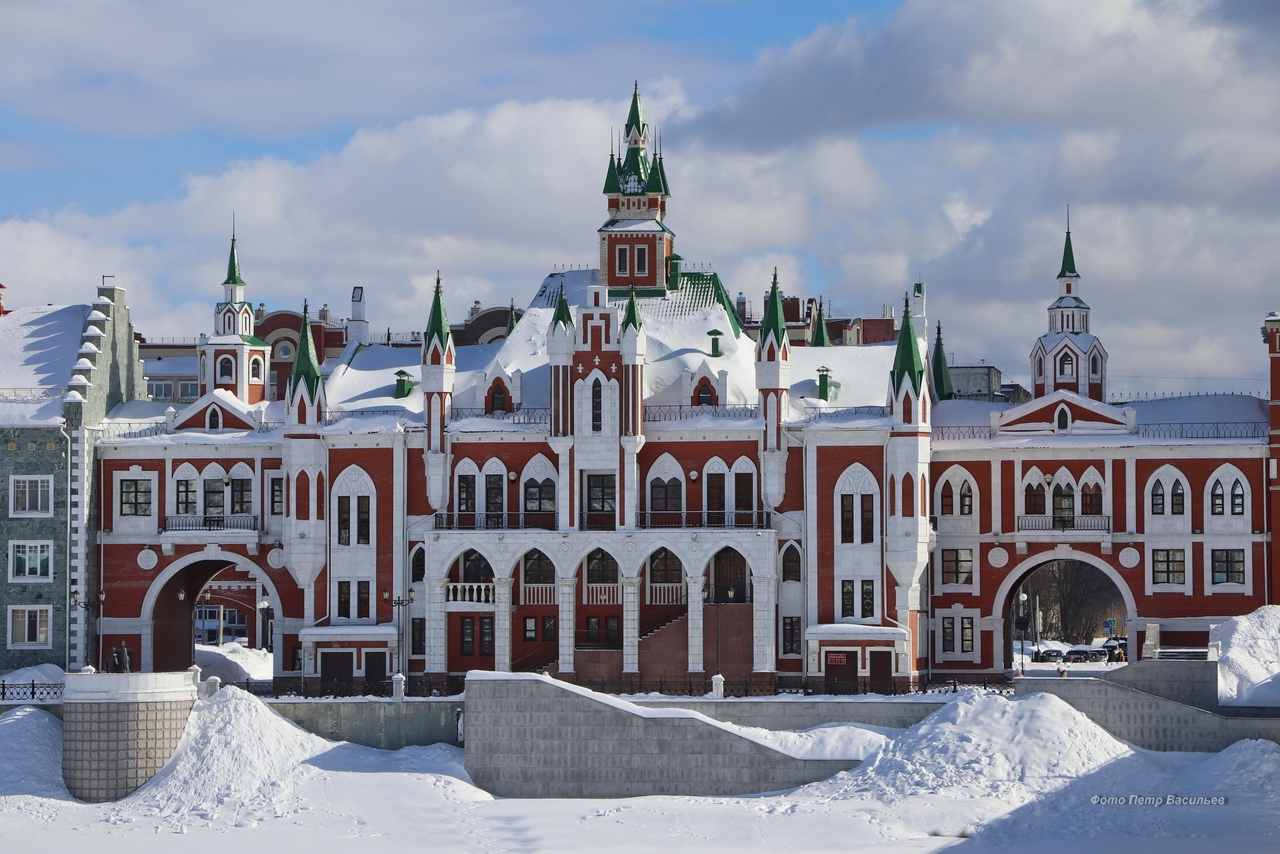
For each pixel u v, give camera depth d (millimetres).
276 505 109062
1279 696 87438
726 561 104438
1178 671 87312
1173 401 106438
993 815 78062
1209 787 79812
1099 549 103312
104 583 109312
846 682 99312
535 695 87750
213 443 109500
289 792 85875
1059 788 79938
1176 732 84938
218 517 108938
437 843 78875
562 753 87375
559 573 102125
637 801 84750
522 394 107125
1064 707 84188
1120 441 103312
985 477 105125
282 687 105125
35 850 78625
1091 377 107375
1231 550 101500
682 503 103500
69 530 108125
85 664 107562
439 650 103312
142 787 87812
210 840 80000
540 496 105188
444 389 105438
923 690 98125
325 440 106000
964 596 105000
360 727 91375
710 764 86438
